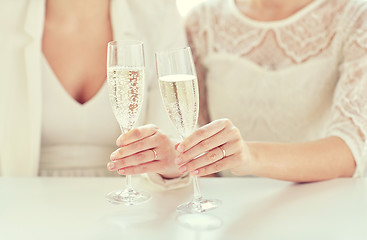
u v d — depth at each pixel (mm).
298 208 869
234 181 1023
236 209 872
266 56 1392
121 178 1063
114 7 1305
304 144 1052
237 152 897
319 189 963
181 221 823
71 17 1292
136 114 889
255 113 1392
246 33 1410
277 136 1391
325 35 1345
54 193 970
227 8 1455
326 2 1351
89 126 1292
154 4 1360
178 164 875
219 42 1437
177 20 1373
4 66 1250
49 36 1292
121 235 782
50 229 810
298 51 1364
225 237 766
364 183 989
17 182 1041
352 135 1092
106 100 1289
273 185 993
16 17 1263
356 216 828
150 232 789
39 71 1237
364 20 1273
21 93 1257
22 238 781
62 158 1287
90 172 1298
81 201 925
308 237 763
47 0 1294
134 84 861
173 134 1271
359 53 1249
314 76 1350
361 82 1188
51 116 1276
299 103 1362
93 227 812
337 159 1046
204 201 885
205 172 883
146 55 1345
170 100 821
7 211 884
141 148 919
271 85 1372
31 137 1239
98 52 1307
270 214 847
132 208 888
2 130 1251
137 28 1346
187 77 811
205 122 1462
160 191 975
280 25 1373
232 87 1401
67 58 1294
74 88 1301
